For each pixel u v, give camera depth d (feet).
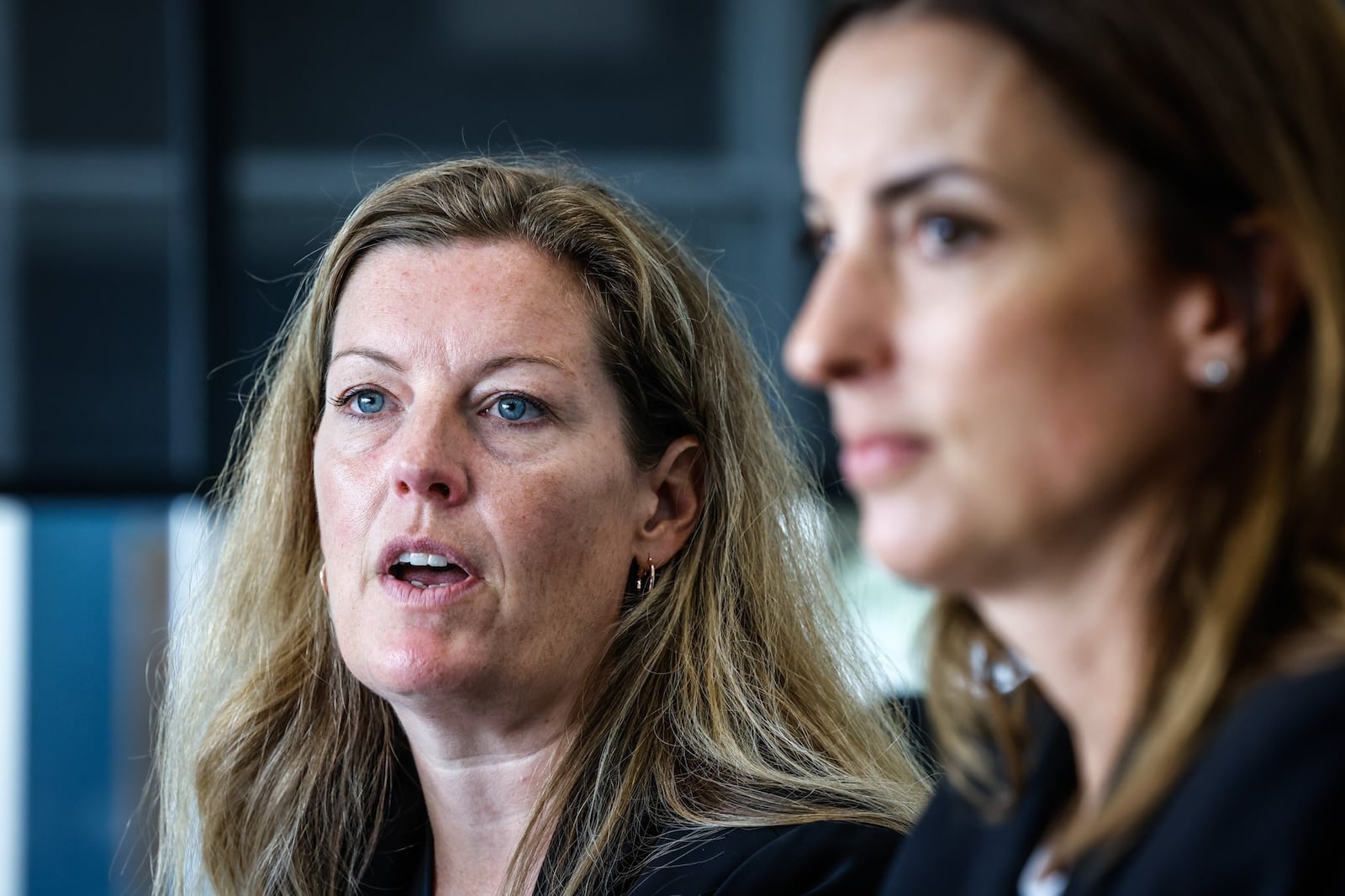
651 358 13.60
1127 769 5.39
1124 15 5.04
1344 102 5.21
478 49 40.86
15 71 39.14
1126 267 5.03
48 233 39.11
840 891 11.93
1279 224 5.04
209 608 15.65
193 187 39.45
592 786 13.07
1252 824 4.86
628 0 41.09
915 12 5.21
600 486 13.07
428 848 14.05
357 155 40.06
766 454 15.10
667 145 41.04
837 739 14.39
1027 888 5.87
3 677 39.11
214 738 15.02
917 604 18.53
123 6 39.47
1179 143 5.00
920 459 5.17
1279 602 5.17
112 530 39.58
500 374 12.75
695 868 12.16
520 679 12.65
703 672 13.83
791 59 41.04
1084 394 5.02
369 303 13.21
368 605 12.62
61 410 38.91
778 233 40.81
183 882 15.48
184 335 39.37
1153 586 5.26
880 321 5.18
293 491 14.90
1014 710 6.53
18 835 38.91
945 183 5.07
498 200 13.55
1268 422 5.17
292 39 40.14
